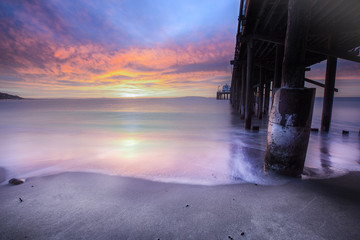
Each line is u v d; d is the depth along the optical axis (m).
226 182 2.92
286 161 2.85
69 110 26.33
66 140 7.06
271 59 11.52
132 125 11.52
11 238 1.67
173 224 1.84
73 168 3.81
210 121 13.30
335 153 5.02
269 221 1.85
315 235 1.64
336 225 1.76
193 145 6.04
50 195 2.54
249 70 8.42
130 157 4.66
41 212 2.09
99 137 7.66
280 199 2.27
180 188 2.73
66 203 2.30
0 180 3.20
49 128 10.34
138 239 1.64
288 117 2.73
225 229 1.75
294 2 2.60
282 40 6.68
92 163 4.15
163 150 5.39
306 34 2.62
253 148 5.55
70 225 1.85
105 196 2.49
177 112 22.06
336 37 6.75
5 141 6.94
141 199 2.38
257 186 2.68
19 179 3.03
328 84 8.28
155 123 12.43
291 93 2.67
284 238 1.62
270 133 2.99
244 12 6.24
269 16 5.62
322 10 5.34
